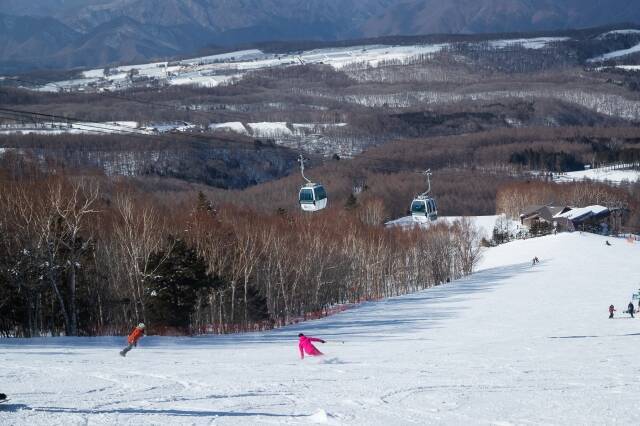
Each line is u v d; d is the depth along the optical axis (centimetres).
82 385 3447
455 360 5191
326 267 15725
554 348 6259
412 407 2973
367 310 13550
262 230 14688
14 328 10088
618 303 11494
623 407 3006
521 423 2675
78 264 9856
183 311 10412
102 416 2589
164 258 10212
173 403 2962
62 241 9438
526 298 12925
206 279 10644
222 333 10925
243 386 3494
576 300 12188
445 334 8375
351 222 19925
